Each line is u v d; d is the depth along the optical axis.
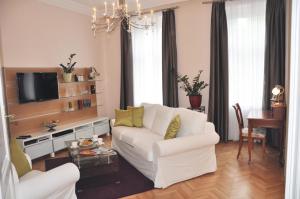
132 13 5.55
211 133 3.31
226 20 4.71
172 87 5.38
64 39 5.23
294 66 1.15
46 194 2.02
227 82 4.77
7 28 4.11
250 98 4.68
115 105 6.38
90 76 5.76
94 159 3.33
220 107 4.89
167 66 5.36
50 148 4.39
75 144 3.51
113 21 3.48
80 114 5.64
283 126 3.46
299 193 1.19
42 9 4.73
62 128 4.79
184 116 3.48
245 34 4.61
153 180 3.12
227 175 3.30
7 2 4.11
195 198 2.75
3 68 4.01
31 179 2.00
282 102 3.68
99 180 3.30
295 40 1.14
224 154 4.14
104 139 5.61
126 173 3.52
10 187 1.52
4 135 1.58
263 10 4.43
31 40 4.52
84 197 2.87
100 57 6.25
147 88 5.80
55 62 5.03
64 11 5.22
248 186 2.97
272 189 2.88
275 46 4.23
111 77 6.34
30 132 4.48
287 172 1.21
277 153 4.10
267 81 4.37
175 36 5.29
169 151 2.93
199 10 5.04
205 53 5.08
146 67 5.76
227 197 2.74
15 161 2.41
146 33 5.55
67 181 2.19
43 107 4.78
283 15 4.13
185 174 3.17
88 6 5.66
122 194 2.92
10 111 4.16
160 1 5.32
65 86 5.26
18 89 4.16
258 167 3.54
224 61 4.75
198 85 4.81
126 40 5.76
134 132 3.98
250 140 3.69
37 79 4.50
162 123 3.82
